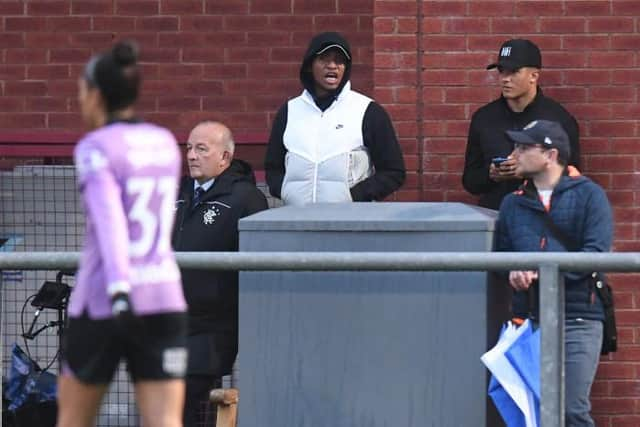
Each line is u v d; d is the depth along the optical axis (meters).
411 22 34.31
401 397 25.14
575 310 25.81
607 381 33.66
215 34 38.22
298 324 25.44
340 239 25.36
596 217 25.77
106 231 19.89
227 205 29.78
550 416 24.09
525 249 25.95
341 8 38.03
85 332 20.86
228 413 31.03
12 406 32.72
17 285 35.44
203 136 29.92
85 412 21.36
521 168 26.23
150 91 38.34
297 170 31.62
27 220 36.47
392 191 31.62
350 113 31.72
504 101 32.31
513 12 34.09
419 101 34.31
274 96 38.19
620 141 33.94
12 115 38.56
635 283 33.56
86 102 20.89
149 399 21.14
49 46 38.47
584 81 34.00
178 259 24.27
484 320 24.84
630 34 33.94
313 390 25.41
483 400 24.91
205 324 29.23
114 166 20.33
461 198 34.28
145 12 38.41
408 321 25.11
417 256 24.05
